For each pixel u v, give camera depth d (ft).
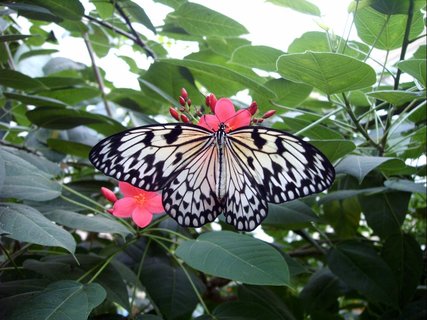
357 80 0.72
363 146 0.98
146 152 0.63
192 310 0.85
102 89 1.27
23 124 1.31
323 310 1.10
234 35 1.09
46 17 0.92
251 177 0.66
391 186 0.90
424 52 0.95
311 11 0.86
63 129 1.07
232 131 0.64
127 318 0.73
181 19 1.07
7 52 1.07
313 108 1.23
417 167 1.04
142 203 0.70
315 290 1.12
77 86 1.18
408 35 0.81
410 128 1.02
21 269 0.80
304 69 0.71
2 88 1.12
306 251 1.22
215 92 1.05
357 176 0.72
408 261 0.98
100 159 0.59
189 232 0.98
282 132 0.61
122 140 0.61
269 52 0.97
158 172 0.63
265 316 0.74
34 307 0.56
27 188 0.74
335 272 0.97
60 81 1.11
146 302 1.38
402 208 1.01
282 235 1.40
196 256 0.64
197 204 0.67
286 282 0.58
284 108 0.92
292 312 1.13
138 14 0.97
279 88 0.97
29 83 0.92
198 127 0.63
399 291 0.96
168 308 0.83
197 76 1.03
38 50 1.21
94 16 1.20
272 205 0.85
